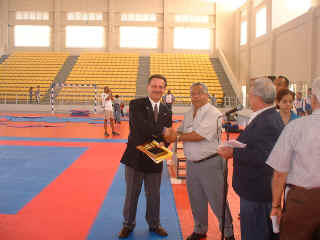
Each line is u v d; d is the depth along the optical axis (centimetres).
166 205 449
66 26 2917
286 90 357
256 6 2322
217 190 331
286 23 1817
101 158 764
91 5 2892
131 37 2920
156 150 326
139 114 338
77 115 2062
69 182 555
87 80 2550
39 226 370
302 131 196
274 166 208
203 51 2922
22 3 2905
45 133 1204
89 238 342
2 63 2739
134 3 2891
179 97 2375
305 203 184
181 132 369
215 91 2433
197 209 344
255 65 2348
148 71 2664
